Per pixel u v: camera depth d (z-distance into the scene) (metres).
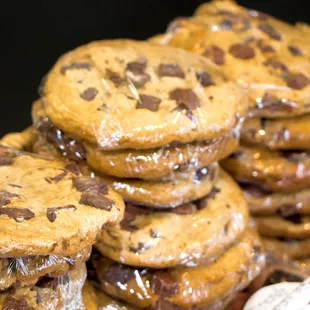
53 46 1.04
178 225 0.61
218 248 0.61
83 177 0.57
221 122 0.60
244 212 0.63
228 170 0.68
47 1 1.08
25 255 0.52
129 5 1.10
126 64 0.62
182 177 0.61
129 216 0.61
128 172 0.60
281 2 1.13
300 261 0.69
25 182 0.56
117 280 0.61
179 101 0.60
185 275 0.61
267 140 0.67
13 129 0.94
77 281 0.57
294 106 0.66
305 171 0.67
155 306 0.60
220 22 0.70
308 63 0.68
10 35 1.05
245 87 0.66
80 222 0.53
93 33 1.06
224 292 0.61
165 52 0.64
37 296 0.55
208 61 0.65
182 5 1.11
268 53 0.68
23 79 1.01
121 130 0.59
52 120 0.60
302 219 0.69
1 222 0.52
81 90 0.61
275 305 0.61
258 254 0.65
